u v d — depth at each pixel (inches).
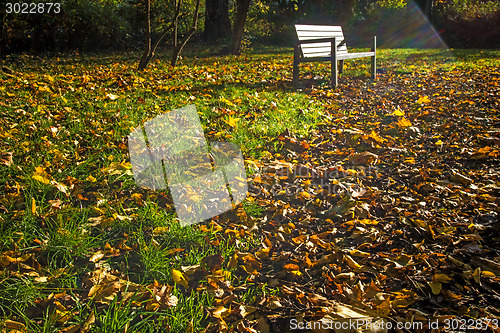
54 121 154.3
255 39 832.9
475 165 132.2
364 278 78.8
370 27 902.4
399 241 90.2
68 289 72.1
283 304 72.2
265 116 178.1
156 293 71.4
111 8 703.7
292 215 102.7
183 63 418.6
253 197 109.7
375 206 106.3
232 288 75.4
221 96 206.4
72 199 99.7
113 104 182.5
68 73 302.7
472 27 748.0
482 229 91.9
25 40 584.7
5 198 94.9
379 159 137.7
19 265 75.2
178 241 89.6
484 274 76.5
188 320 66.5
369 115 192.1
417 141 158.1
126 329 62.7
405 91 247.1
